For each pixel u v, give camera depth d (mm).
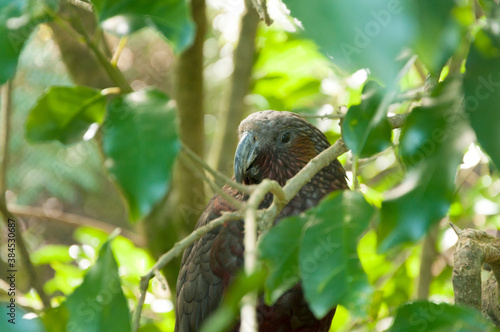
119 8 1859
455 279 3338
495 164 1695
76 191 17219
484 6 1860
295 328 5129
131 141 1904
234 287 1702
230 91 7609
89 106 2299
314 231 2143
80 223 7988
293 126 5570
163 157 1869
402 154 2090
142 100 1974
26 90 15531
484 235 3619
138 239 8125
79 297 2281
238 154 5570
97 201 17344
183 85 6688
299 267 2090
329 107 6605
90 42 2164
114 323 2258
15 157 16266
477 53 1771
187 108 6738
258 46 7996
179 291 5664
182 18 1789
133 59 18219
